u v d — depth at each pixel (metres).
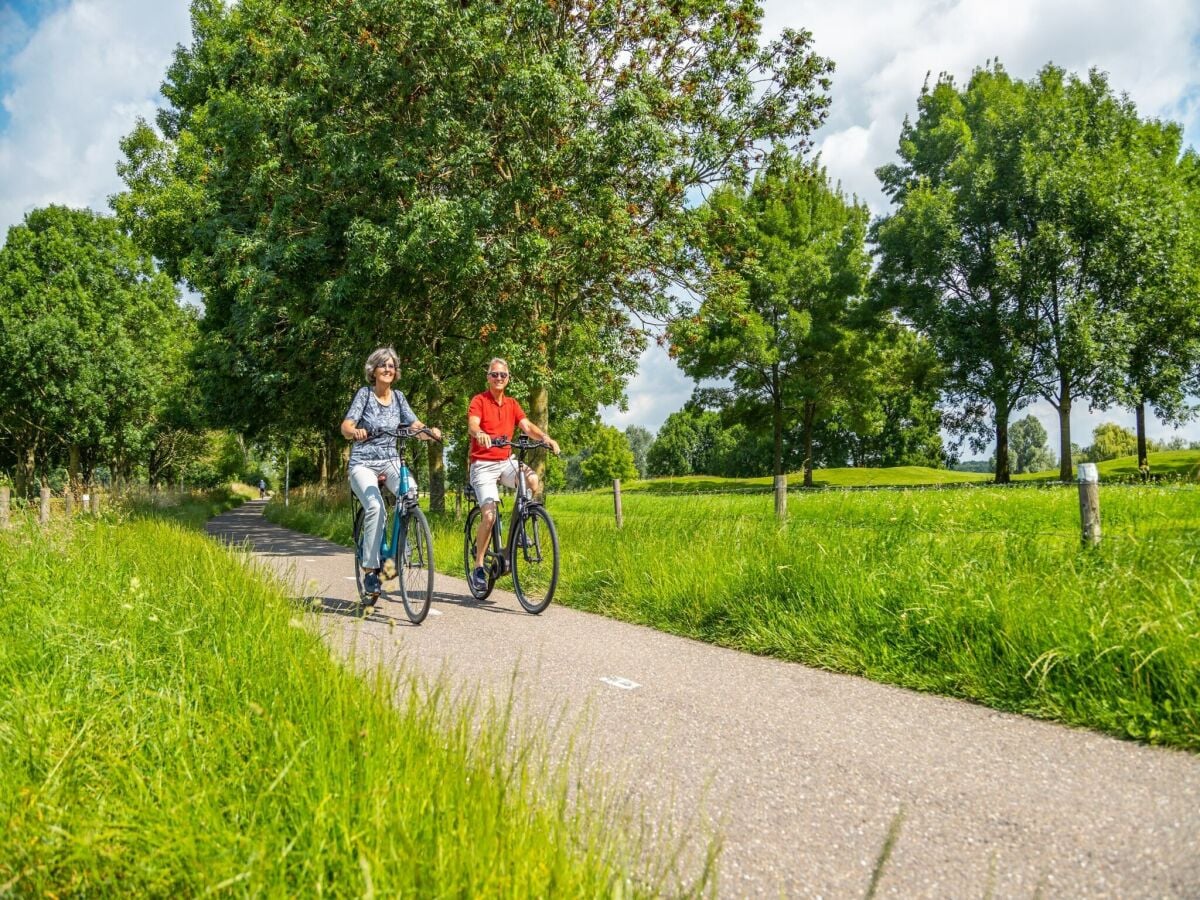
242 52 19.61
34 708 3.03
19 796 2.32
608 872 2.05
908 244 39.59
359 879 1.96
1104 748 3.26
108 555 7.23
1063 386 35.56
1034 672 3.95
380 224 15.60
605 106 14.45
